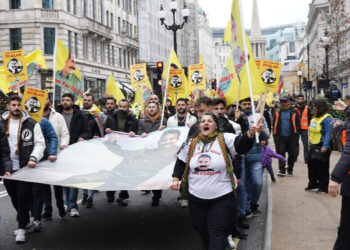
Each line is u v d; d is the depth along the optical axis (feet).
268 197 28.09
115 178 19.27
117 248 19.74
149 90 54.08
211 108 20.63
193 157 15.19
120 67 172.65
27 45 119.85
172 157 22.13
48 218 24.94
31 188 21.26
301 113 40.24
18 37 120.78
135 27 199.62
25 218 21.06
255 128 14.23
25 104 22.45
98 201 30.63
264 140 23.88
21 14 119.85
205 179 14.94
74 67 32.07
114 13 167.94
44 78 118.93
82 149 23.86
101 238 21.29
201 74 52.29
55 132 23.15
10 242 20.92
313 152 29.55
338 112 55.31
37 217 22.52
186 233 22.02
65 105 26.53
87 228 23.17
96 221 24.68
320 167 29.96
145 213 26.73
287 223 22.18
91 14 146.30
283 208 25.59
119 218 25.40
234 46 18.40
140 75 53.93
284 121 37.58
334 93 57.88
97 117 29.04
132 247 19.86
